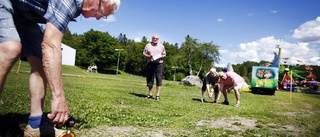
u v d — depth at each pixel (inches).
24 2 96.3
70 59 4165.8
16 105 198.7
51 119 93.3
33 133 118.6
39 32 119.3
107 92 443.5
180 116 250.2
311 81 2271.2
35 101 119.3
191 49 3993.6
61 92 92.3
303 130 234.2
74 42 5979.3
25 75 772.0
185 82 1213.7
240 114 307.3
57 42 89.5
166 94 558.9
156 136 161.5
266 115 319.9
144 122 198.4
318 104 687.1
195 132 183.3
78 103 260.7
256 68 1277.1
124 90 544.1
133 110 258.1
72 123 157.4
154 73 414.0
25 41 116.0
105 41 4301.2
